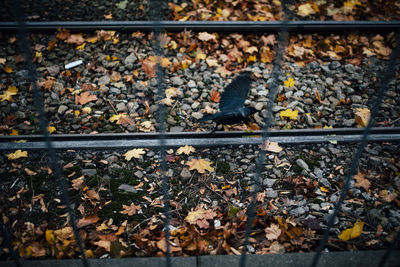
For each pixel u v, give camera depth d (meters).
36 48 4.60
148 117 3.85
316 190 3.18
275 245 2.72
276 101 4.07
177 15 5.17
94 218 2.88
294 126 3.79
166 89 4.14
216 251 2.65
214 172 3.32
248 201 3.08
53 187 3.13
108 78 4.28
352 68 4.56
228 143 3.51
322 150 3.52
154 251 2.68
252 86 4.25
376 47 4.86
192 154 3.47
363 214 2.98
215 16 5.21
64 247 2.65
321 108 4.02
